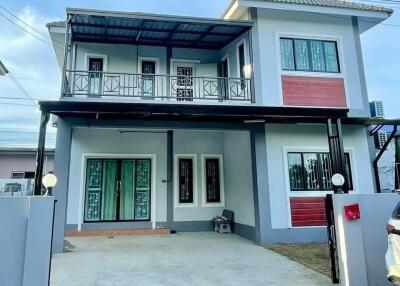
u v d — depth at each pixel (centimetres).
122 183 980
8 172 1559
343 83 898
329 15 911
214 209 1012
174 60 1009
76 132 954
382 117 918
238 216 918
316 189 841
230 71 973
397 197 459
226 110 677
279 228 793
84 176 942
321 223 818
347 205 441
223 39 956
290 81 863
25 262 378
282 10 878
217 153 1046
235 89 938
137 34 911
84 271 534
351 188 862
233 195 958
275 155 827
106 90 916
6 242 379
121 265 575
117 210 962
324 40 910
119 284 466
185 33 908
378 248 443
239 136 922
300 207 816
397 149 969
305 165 850
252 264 586
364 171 877
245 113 683
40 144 543
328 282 477
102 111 621
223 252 686
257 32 862
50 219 394
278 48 870
